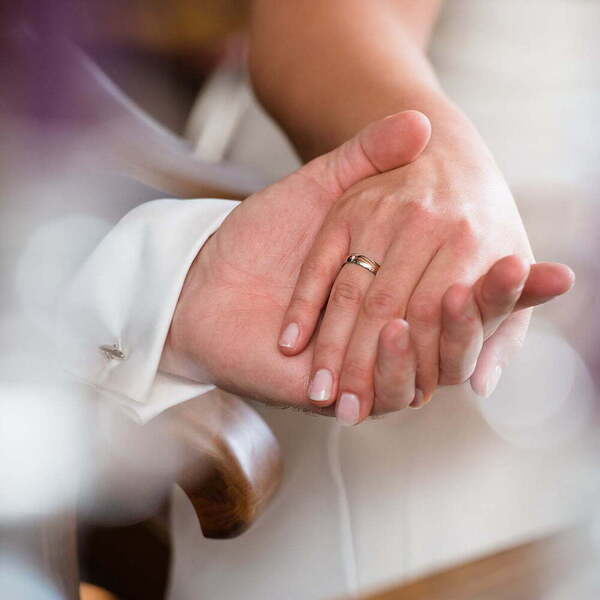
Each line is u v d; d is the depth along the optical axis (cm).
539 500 124
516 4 122
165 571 110
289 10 105
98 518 75
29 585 71
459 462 119
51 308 79
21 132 83
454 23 123
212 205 84
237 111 134
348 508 115
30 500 71
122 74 236
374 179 83
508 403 124
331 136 98
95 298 79
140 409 73
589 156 132
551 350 129
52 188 82
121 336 79
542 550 115
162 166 88
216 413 73
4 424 71
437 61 124
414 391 74
